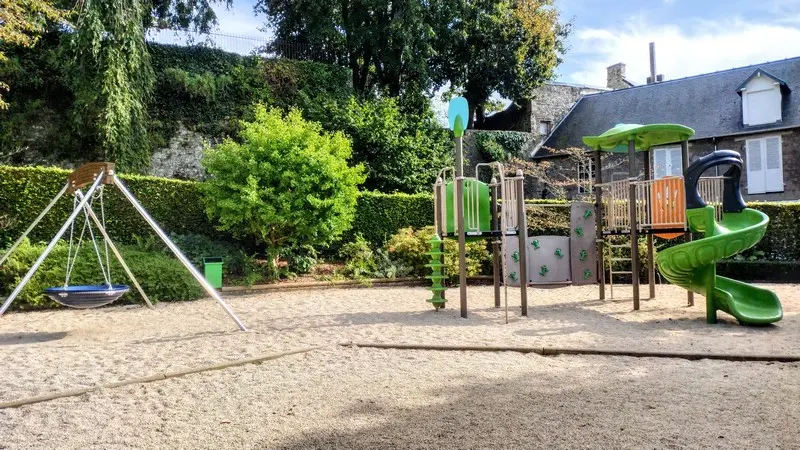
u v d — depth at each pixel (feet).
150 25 59.82
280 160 37.35
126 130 48.29
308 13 75.15
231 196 37.14
